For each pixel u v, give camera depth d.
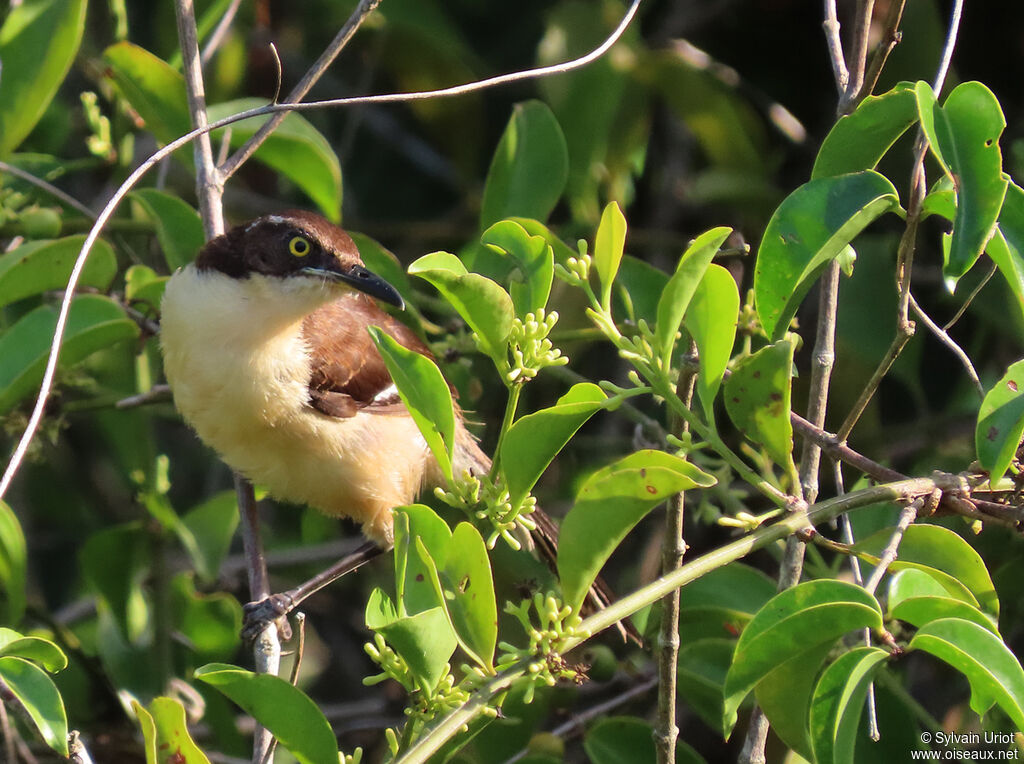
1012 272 5.42
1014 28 10.55
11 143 8.98
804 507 5.45
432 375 5.46
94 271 8.47
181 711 5.27
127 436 10.02
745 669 4.93
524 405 10.95
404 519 5.31
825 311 6.52
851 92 6.44
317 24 12.17
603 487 5.10
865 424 9.91
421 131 12.62
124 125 9.91
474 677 5.25
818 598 4.92
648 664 9.78
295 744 5.25
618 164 10.92
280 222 8.30
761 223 10.54
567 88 10.20
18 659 5.18
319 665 12.34
